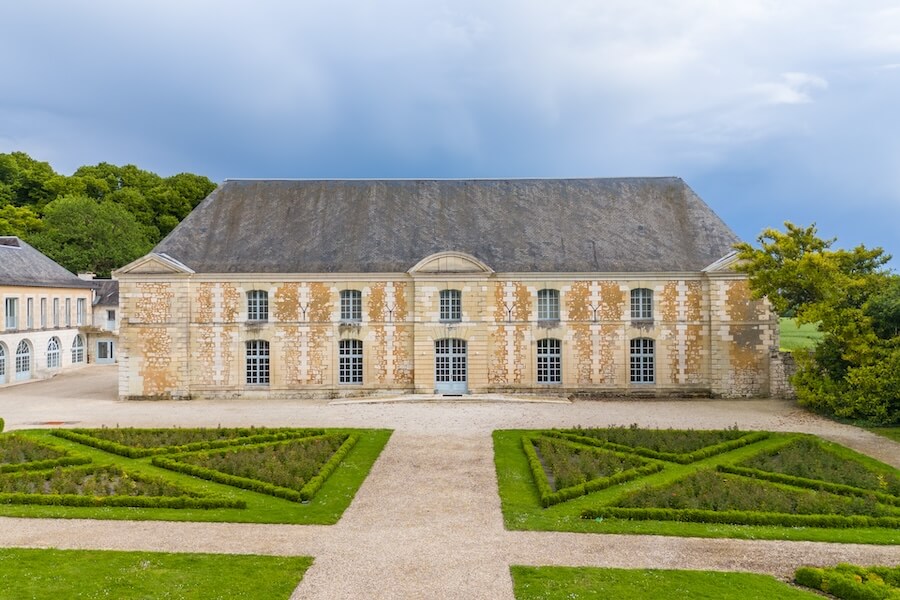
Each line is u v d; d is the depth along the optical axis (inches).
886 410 1170.0
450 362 1501.0
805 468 855.7
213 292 1478.8
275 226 1557.6
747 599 490.6
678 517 682.8
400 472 863.1
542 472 829.2
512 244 1534.2
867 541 620.4
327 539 617.9
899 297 1222.3
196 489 766.5
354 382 1501.0
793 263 1262.3
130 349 1467.8
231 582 511.8
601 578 528.4
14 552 568.1
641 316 1504.7
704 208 1612.9
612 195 1641.2
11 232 2760.8
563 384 1496.1
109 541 602.9
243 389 1483.8
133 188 3417.8
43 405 1409.9
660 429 1104.8
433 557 573.3
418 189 1647.4
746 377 1480.1
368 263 1496.1
